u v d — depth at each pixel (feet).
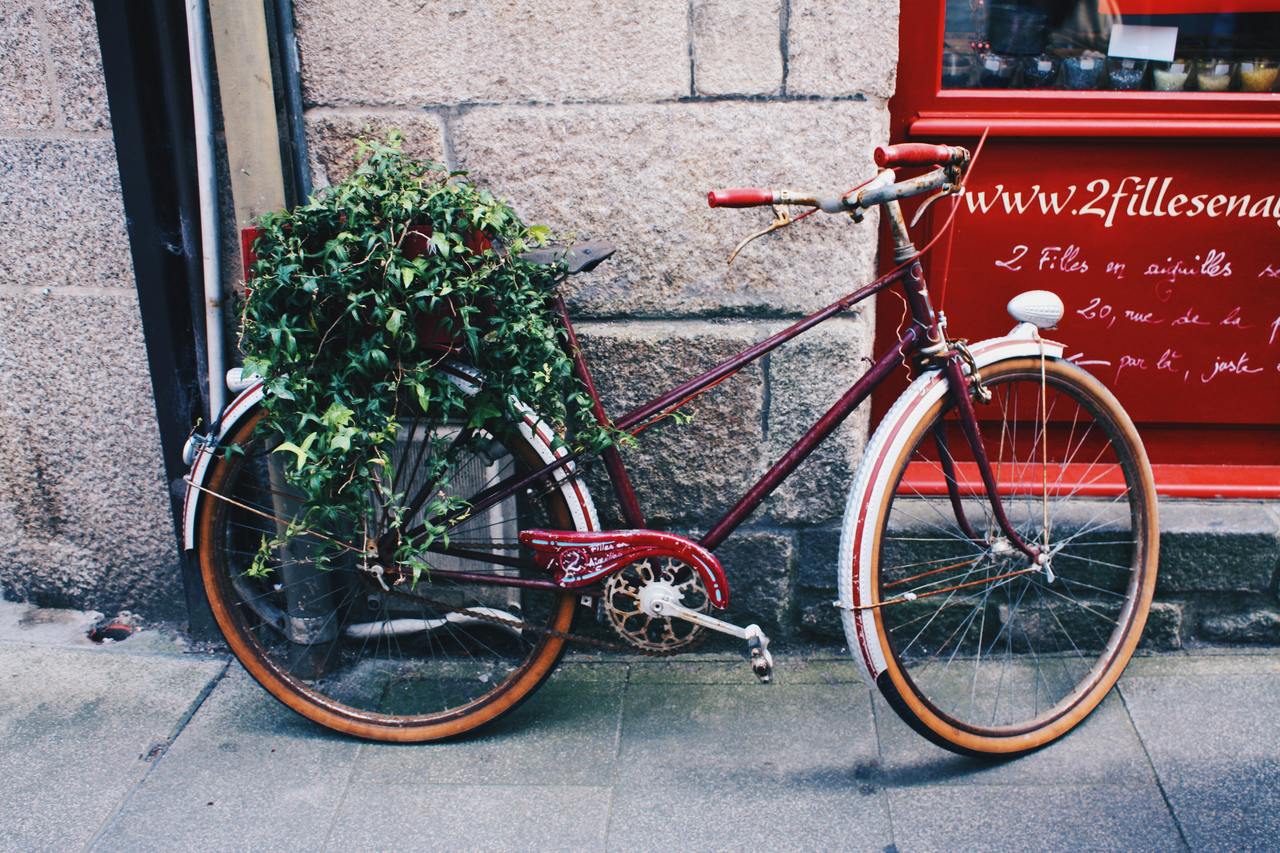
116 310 9.82
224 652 10.39
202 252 9.46
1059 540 9.84
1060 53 9.43
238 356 9.66
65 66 9.16
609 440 8.36
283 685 9.24
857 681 9.79
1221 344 10.05
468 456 9.28
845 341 9.30
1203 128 9.29
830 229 9.07
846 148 8.89
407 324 7.66
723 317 9.38
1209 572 9.95
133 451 10.25
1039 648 10.16
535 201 9.14
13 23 9.07
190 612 10.52
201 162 8.96
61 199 9.53
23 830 8.17
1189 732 8.98
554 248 8.70
